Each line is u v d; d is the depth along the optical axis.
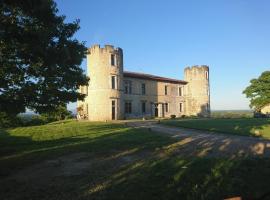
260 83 67.56
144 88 59.06
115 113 50.50
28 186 9.33
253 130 24.33
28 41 12.41
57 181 9.79
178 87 67.06
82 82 17.30
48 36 13.62
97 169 11.30
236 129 25.55
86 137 22.14
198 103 67.94
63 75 16.28
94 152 15.16
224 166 10.68
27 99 14.97
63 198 8.03
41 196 8.27
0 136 24.59
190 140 19.19
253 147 15.61
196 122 36.62
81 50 16.86
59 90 16.48
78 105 53.44
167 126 32.47
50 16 14.10
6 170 11.62
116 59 51.16
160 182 8.95
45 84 15.74
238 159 12.02
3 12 12.58
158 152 14.66
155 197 7.66
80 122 42.66
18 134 26.02
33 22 13.66
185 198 7.56
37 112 15.73
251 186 8.26
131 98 56.12
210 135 22.16
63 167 11.90
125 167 11.38
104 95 49.28
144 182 9.03
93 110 49.56
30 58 13.88
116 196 7.90
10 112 14.67
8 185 9.50
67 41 15.97
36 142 20.20
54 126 34.56
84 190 8.63
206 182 8.77
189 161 11.86
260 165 10.78
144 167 11.17
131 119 51.62
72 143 18.97
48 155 14.70
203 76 68.44
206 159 12.10
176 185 8.59
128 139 20.00
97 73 49.47
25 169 11.83
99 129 28.91
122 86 52.41
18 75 14.94
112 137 21.56
